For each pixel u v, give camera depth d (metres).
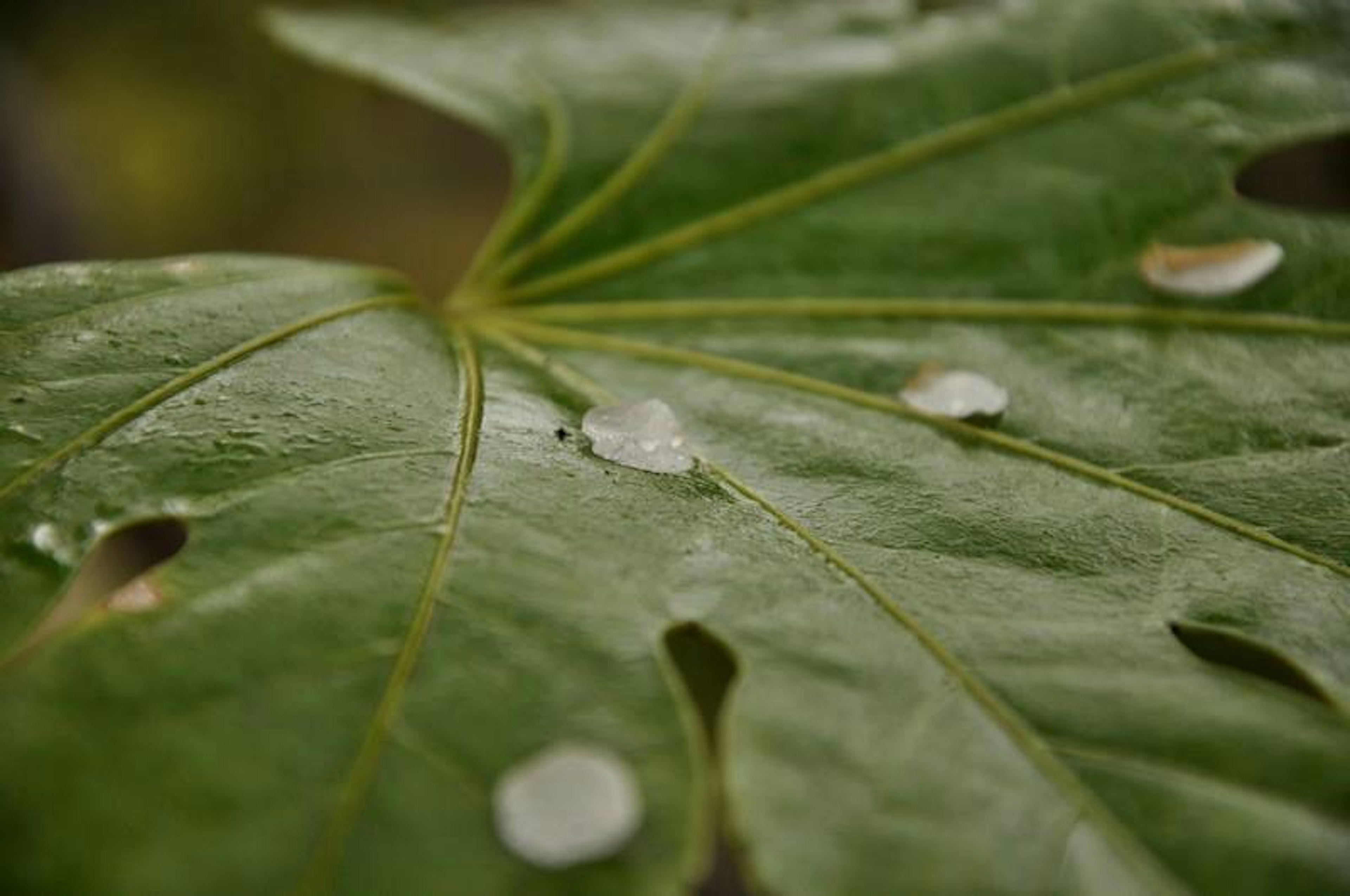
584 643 0.32
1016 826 0.31
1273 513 0.34
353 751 0.31
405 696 0.31
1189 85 0.40
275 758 0.31
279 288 0.36
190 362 0.34
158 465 0.33
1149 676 0.32
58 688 0.31
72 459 0.33
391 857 0.30
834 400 0.36
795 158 0.40
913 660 0.32
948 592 0.33
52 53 0.63
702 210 0.39
